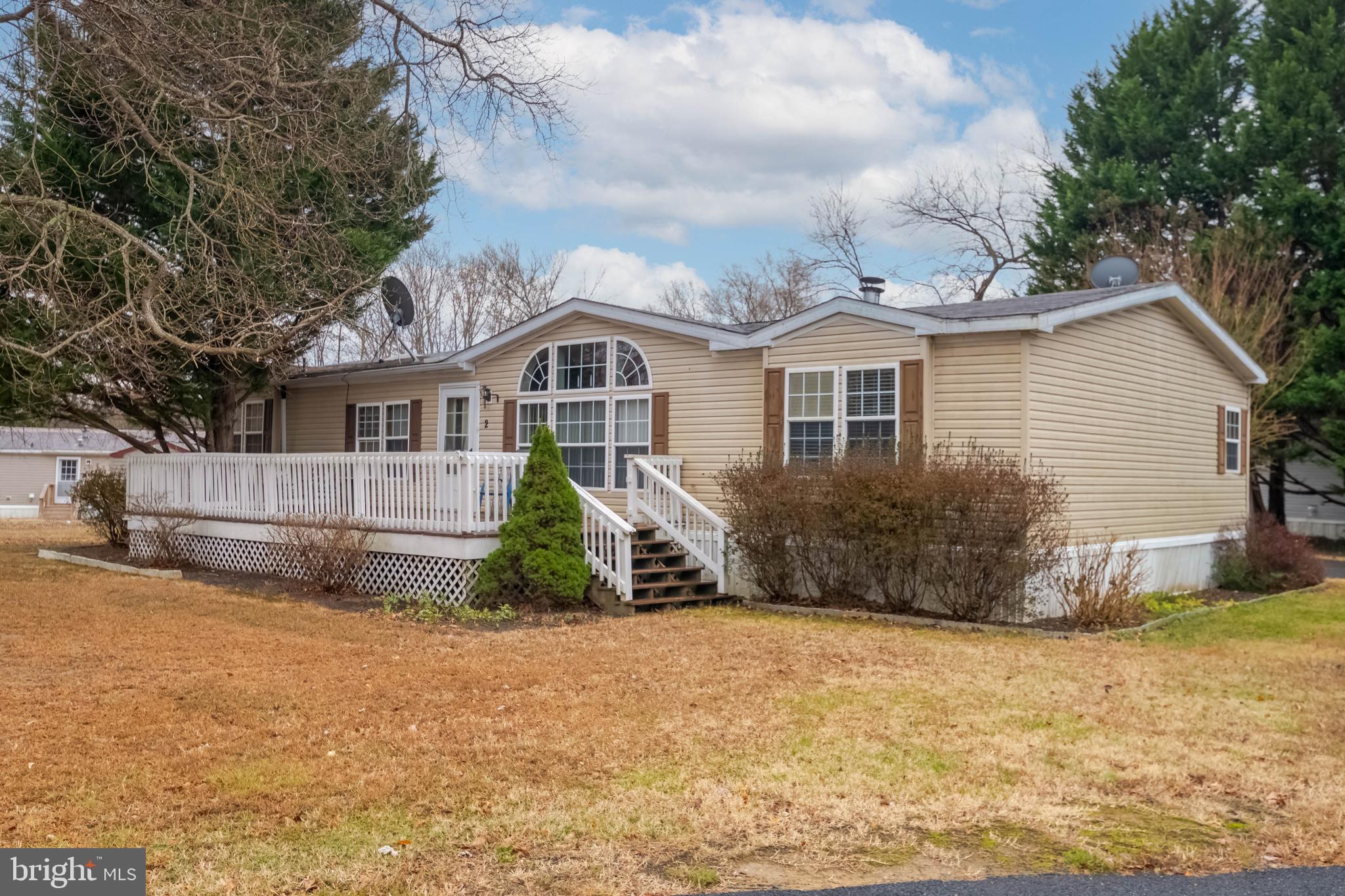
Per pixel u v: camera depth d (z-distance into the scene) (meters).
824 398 13.93
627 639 10.70
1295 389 25.53
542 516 12.78
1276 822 5.64
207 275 12.71
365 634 10.73
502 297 44.03
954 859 5.04
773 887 4.67
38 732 6.71
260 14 12.80
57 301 11.62
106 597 13.03
